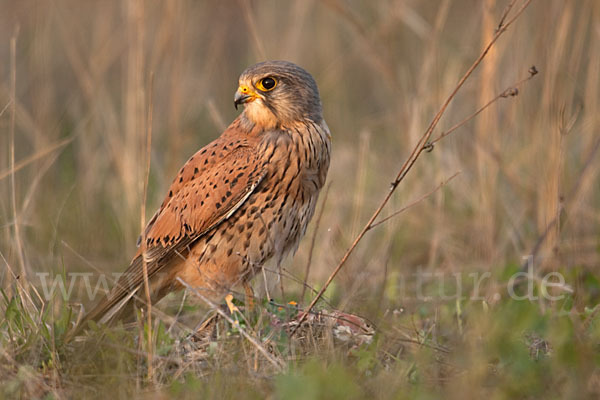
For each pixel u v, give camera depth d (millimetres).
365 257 11938
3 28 18500
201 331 9062
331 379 6953
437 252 12102
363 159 12609
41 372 7938
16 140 15219
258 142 9625
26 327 8492
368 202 12984
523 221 12203
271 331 8188
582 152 12758
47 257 11625
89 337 8266
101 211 13453
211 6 19875
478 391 6934
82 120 14820
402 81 14656
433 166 13039
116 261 12289
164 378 7781
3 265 10586
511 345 7535
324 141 9750
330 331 7996
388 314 9555
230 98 18172
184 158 15695
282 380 6961
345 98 17188
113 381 7488
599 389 6996
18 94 16016
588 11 12531
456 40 16359
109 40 15047
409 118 13477
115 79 17609
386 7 15953
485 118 12305
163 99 15086
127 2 14641
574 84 12398
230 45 20062
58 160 14828
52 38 18000
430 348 7871
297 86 9562
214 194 9430
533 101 12938
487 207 11844
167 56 14055
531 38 13164
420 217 12500
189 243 9570
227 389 7141
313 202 9859
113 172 14312
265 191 9461
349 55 17734
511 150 13039
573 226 11297
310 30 17797
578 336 7750
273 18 17453
